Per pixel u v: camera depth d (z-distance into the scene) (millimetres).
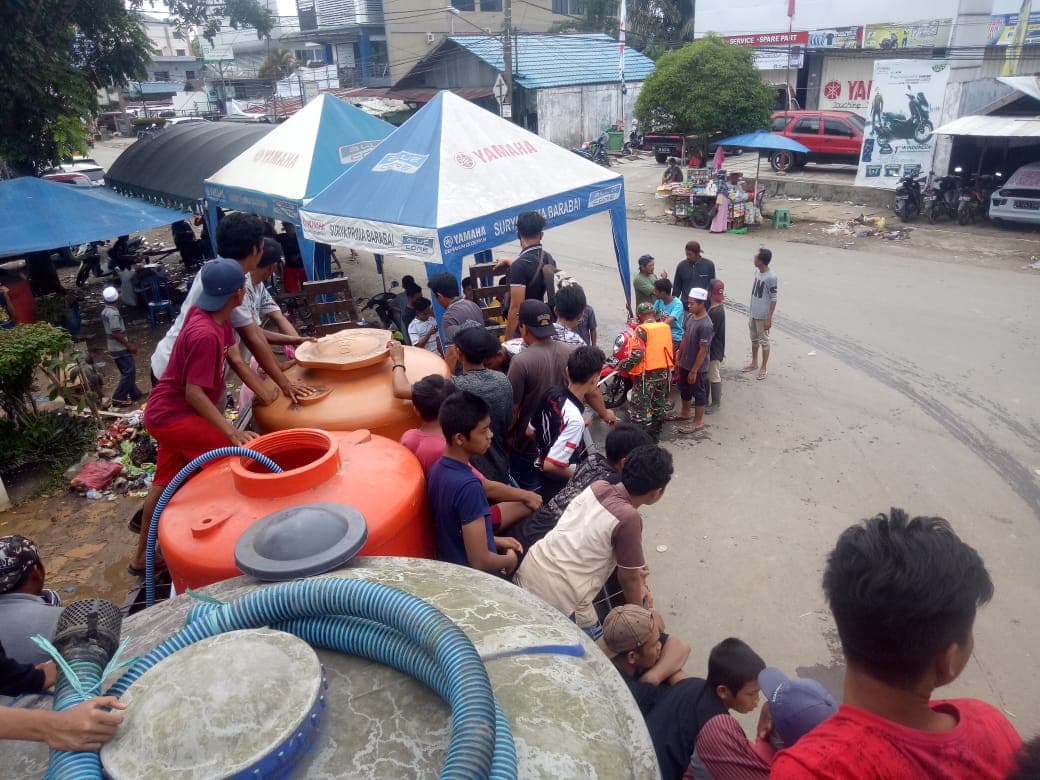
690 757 2621
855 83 24000
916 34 21328
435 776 1486
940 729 1285
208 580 2367
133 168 14750
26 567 2467
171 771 1337
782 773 1277
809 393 8148
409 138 8250
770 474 6480
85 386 7672
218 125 14930
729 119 19141
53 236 10383
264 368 3562
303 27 44656
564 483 4312
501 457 4094
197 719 1382
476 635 1915
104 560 5566
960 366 8695
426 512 2900
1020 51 20031
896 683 1260
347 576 2160
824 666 4305
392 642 1716
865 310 10859
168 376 3346
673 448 7047
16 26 12516
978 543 5383
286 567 2111
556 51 31750
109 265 15039
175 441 3428
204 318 3232
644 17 34531
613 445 3531
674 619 4742
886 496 6066
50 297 12594
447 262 7047
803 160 21734
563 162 8781
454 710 1471
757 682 2635
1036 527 5566
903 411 7613
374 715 1619
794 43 24391
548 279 6324
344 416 3484
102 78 15195
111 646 1777
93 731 1387
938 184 16938
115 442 7316
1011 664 4246
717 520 5820
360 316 11602
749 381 8555
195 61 64125
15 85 12500
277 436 2879
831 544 5457
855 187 18422
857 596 1248
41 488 6641
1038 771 1083
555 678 1816
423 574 2223
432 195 7371
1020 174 15203
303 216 8344
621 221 9188
